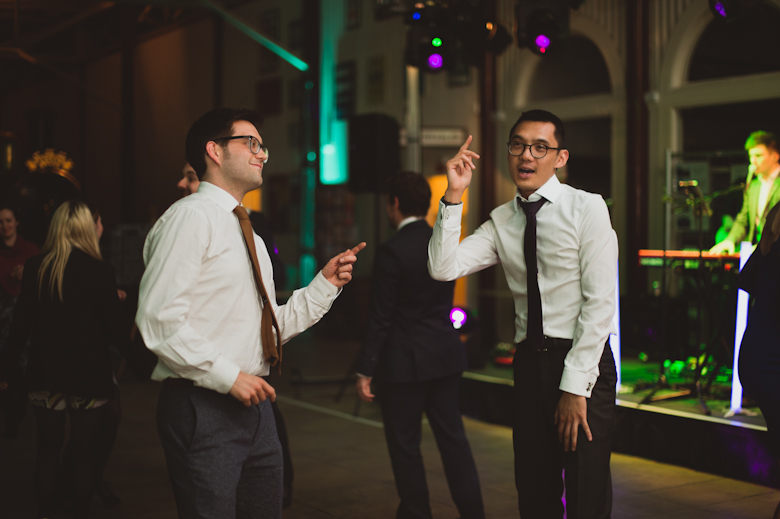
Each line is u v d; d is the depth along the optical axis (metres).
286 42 11.78
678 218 5.96
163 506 3.70
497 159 8.14
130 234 7.81
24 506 3.65
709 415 4.36
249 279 2.02
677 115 6.49
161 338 1.83
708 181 5.83
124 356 3.18
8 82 11.63
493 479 4.18
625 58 6.82
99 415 3.16
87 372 3.05
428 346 3.09
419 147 6.32
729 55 6.12
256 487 2.07
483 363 6.36
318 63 11.22
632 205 6.74
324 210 11.23
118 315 3.15
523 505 2.35
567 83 7.55
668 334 5.57
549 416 2.26
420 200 3.23
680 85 6.45
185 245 1.87
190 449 1.90
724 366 5.11
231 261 1.96
